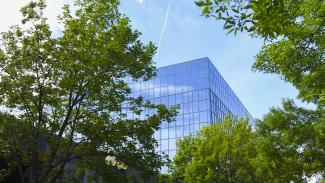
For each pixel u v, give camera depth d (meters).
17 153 18.31
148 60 19.95
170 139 66.56
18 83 17.67
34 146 16.48
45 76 18.17
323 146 21.89
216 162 33.19
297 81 12.87
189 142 37.47
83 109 19.52
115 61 18.58
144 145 18.23
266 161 23.55
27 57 17.80
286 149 22.66
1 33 18.33
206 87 66.75
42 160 18.89
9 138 16.58
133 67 19.48
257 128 24.27
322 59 11.14
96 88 17.58
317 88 12.79
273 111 23.38
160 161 18.34
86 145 17.42
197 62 69.50
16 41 18.55
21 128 16.47
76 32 18.92
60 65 18.05
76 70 18.33
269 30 6.69
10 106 17.86
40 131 16.58
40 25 18.59
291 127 22.31
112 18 20.09
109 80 18.61
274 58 11.77
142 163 17.80
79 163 19.28
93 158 17.83
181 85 69.56
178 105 20.28
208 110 65.06
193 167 33.66
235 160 32.59
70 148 16.88
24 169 20.95
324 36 9.90
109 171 17.55
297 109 22.59
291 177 23.39
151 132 18.31
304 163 22.50
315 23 9.48
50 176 18.80
